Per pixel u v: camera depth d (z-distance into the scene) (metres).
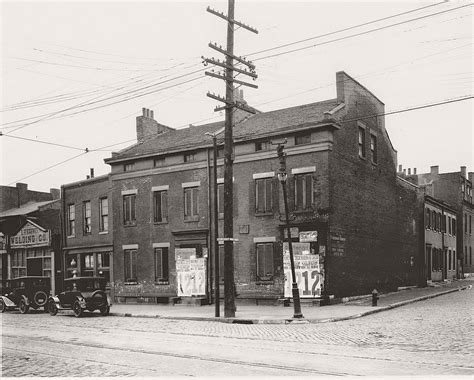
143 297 31.03
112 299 32.47
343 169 26.55
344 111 27.12
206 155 29.05
